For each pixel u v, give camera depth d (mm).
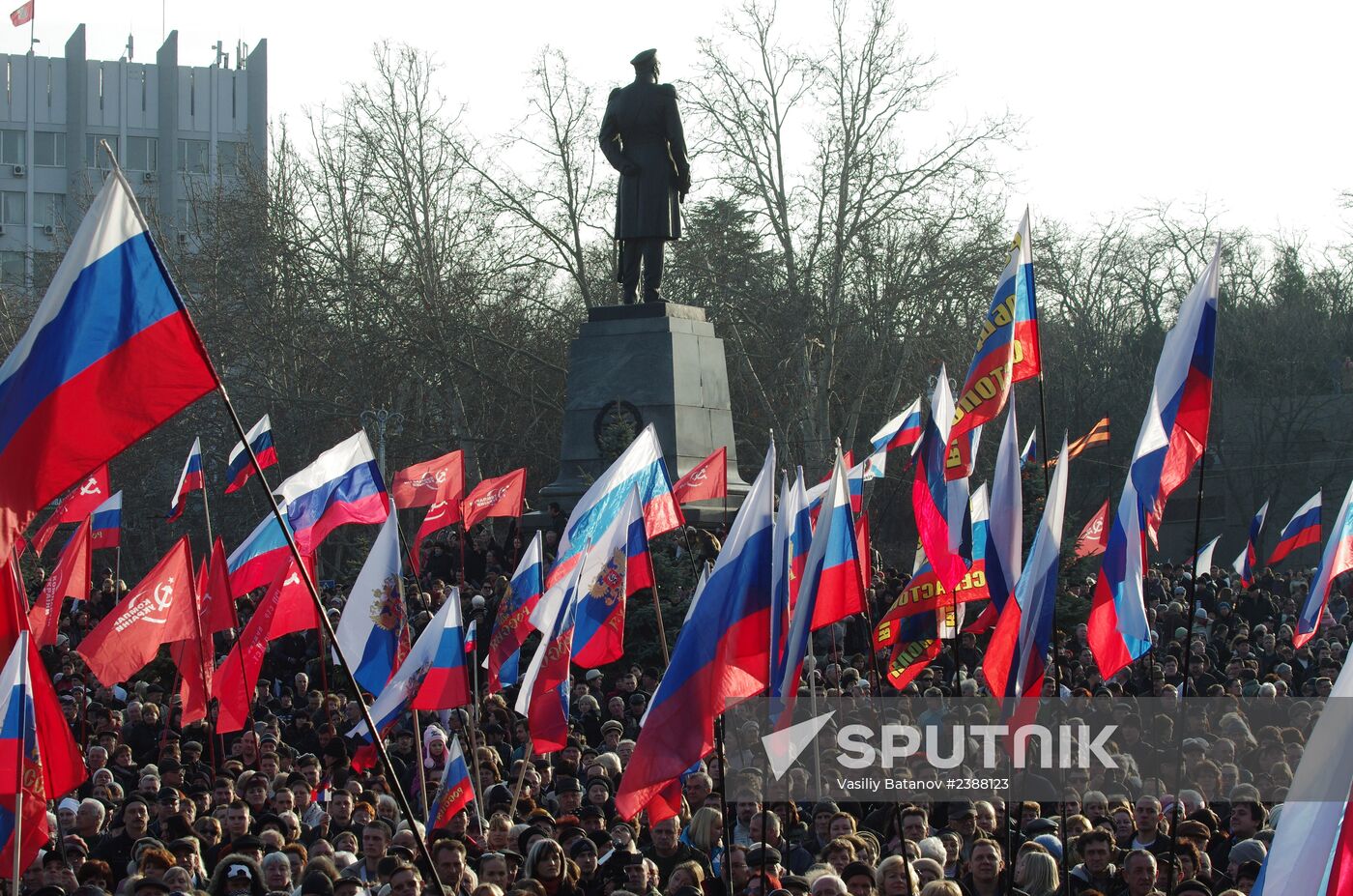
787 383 47875
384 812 13672
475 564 28875
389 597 15156
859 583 10562
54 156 90938
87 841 12648
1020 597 11023
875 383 49875
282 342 48438
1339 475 58969
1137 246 65938
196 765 15695
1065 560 25688
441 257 51062
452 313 48969
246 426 49156
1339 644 24688
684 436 27719
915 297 47812
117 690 21000
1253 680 19891
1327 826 6348
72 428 7133
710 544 23453
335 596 25719
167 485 50562
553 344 50844
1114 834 12031
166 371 7184
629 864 10328
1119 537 11945
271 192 52469
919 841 11586
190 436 49125
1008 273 11602
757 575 9344
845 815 11602
